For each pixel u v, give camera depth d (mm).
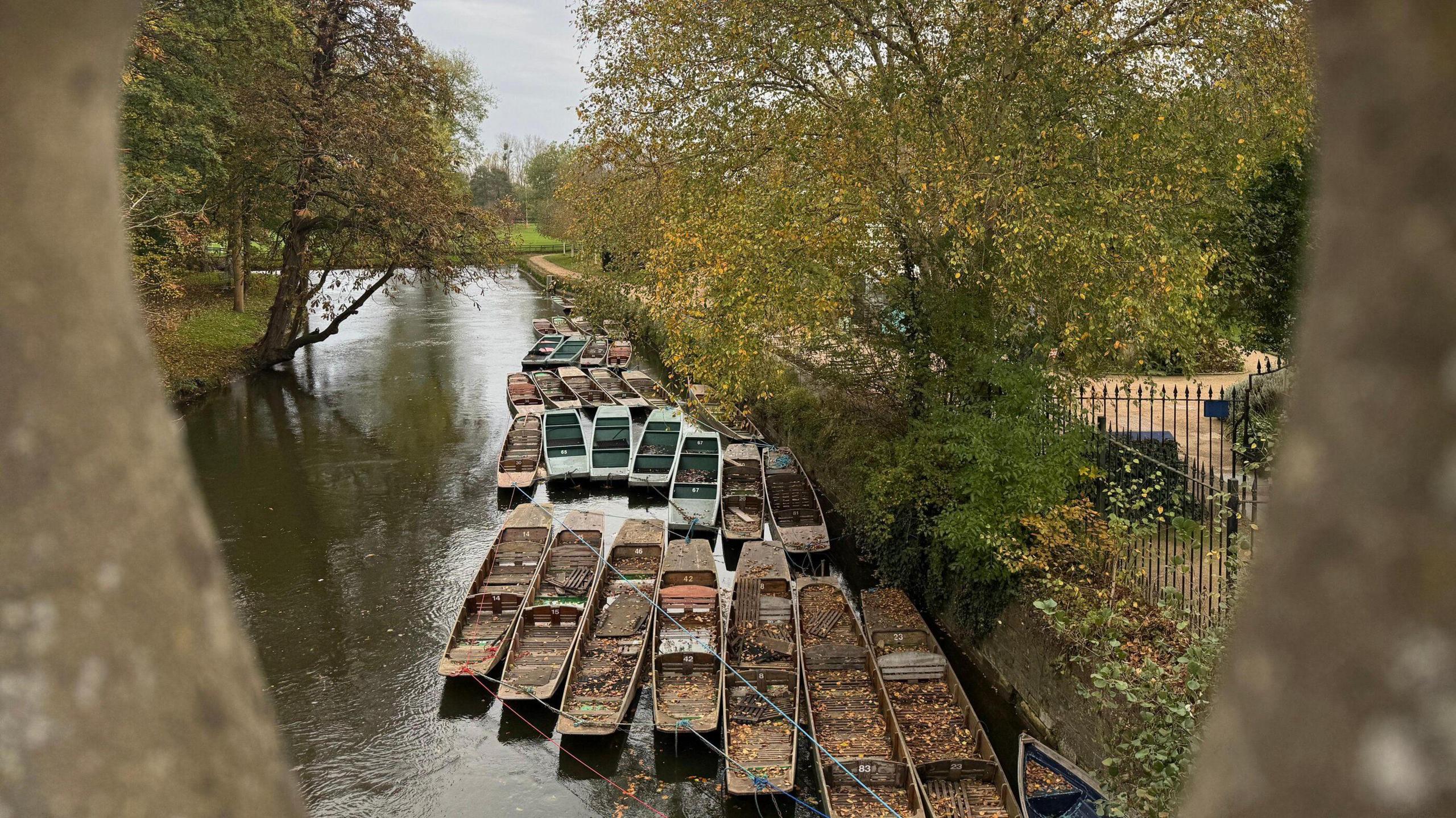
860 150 14875
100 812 934
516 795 12914
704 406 17578
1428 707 684
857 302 16828
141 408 1054
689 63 16438
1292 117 13461
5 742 899
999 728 14109
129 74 24766
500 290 72375
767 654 15055
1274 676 811
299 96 32188
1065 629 9883
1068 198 13328
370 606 18312
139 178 26484
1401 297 693
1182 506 14555
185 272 38375
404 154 33281
